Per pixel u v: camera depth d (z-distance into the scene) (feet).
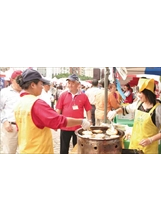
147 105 5.90
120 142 4.68
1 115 8.44
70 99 8.89
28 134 4.58
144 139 5.42
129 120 8.36
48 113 4.39
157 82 6.70
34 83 4.58
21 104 4.66
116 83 9.29
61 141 9.03
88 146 4.56
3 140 8.56
